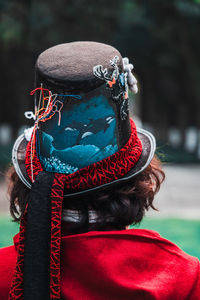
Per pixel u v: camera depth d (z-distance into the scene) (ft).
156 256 4.05
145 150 4.32
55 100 4.00
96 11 79.41
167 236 29.17
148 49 89.66
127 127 4.18
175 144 124.06
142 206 4.31
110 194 4.16
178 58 93.15
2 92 114.62
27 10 78.33
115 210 4.13
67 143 4.02
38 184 3.97
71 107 3.98
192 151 99.55
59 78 3.92
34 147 4.24
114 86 4.00
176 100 119.96
